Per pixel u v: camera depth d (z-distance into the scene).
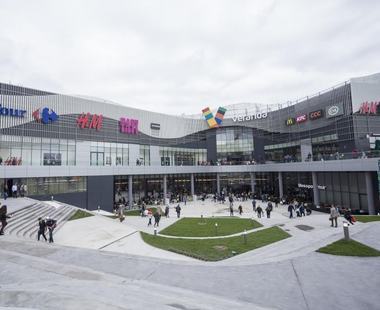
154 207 43.25
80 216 26.34
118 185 45.09
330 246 12.46
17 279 8.23
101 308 5.98
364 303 7.35
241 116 60.41
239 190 58.19
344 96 38.72
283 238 18.58
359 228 16.41
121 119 46.81
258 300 7.48
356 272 9.49
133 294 7.13
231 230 23.42
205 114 61.81
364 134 36.75
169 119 55.84
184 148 58.16
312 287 8.34
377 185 30.38
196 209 40.25
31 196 33.25
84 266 9.73
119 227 22.64
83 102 41.53
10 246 12.03
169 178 54.19
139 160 49.12
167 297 7.07
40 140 36.28
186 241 19.12
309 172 42.69
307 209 32.12
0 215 14.66
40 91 36.72
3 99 33.16
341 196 36.00
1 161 31.27
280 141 53.47
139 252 16.09
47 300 6.43
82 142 41.00
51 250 11.50
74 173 37.22
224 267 9.95
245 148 60.50
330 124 41.09
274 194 52.94
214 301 7.11
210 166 55.59
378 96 37.69
